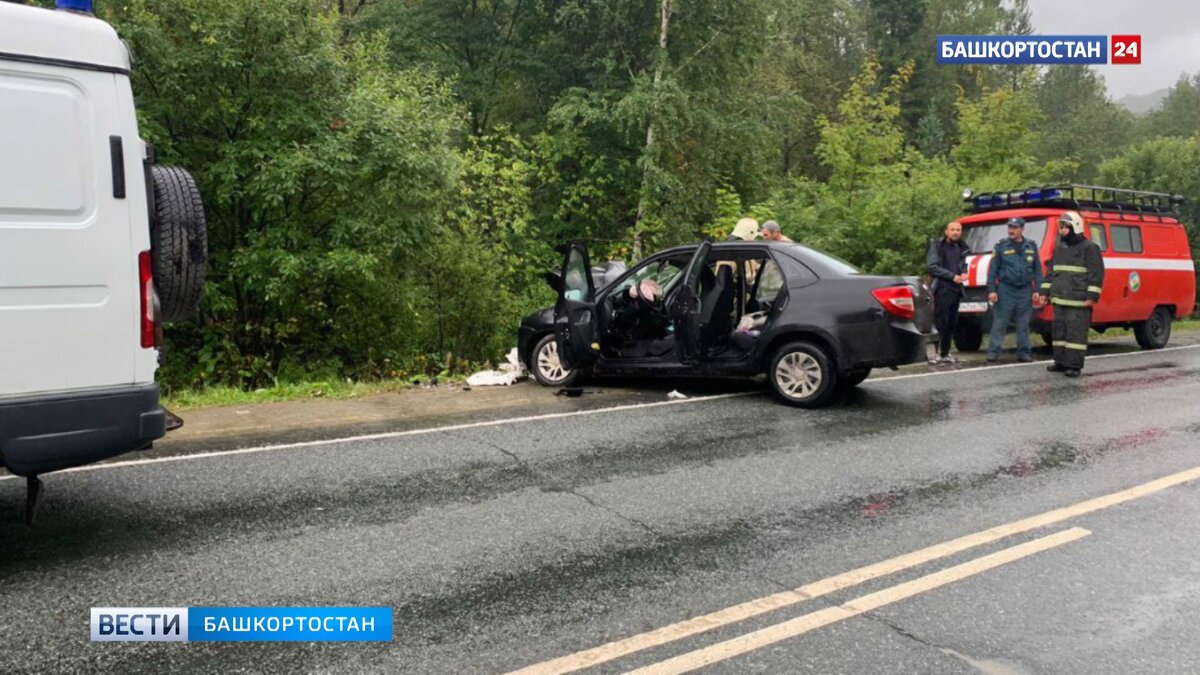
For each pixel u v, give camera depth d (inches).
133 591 138.3
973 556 155.8
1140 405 306.3
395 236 426.0
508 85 794.2
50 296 143.5
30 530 166.9
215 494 190.9
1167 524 173.9
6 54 138.6
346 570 147.4
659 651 119.3
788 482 203.8
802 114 905.5
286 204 427.8
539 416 282.5
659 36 713.6
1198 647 121.7
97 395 147.9
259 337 443.5
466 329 517.3
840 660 117.3
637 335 331.0
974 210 516.4
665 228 677.3
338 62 425.7
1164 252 511.5
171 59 383.6
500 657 117.4
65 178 144.3
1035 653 119.7
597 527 170.9
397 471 211.6
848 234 585.3
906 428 264.7
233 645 120.5
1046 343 504.1
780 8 759.7
